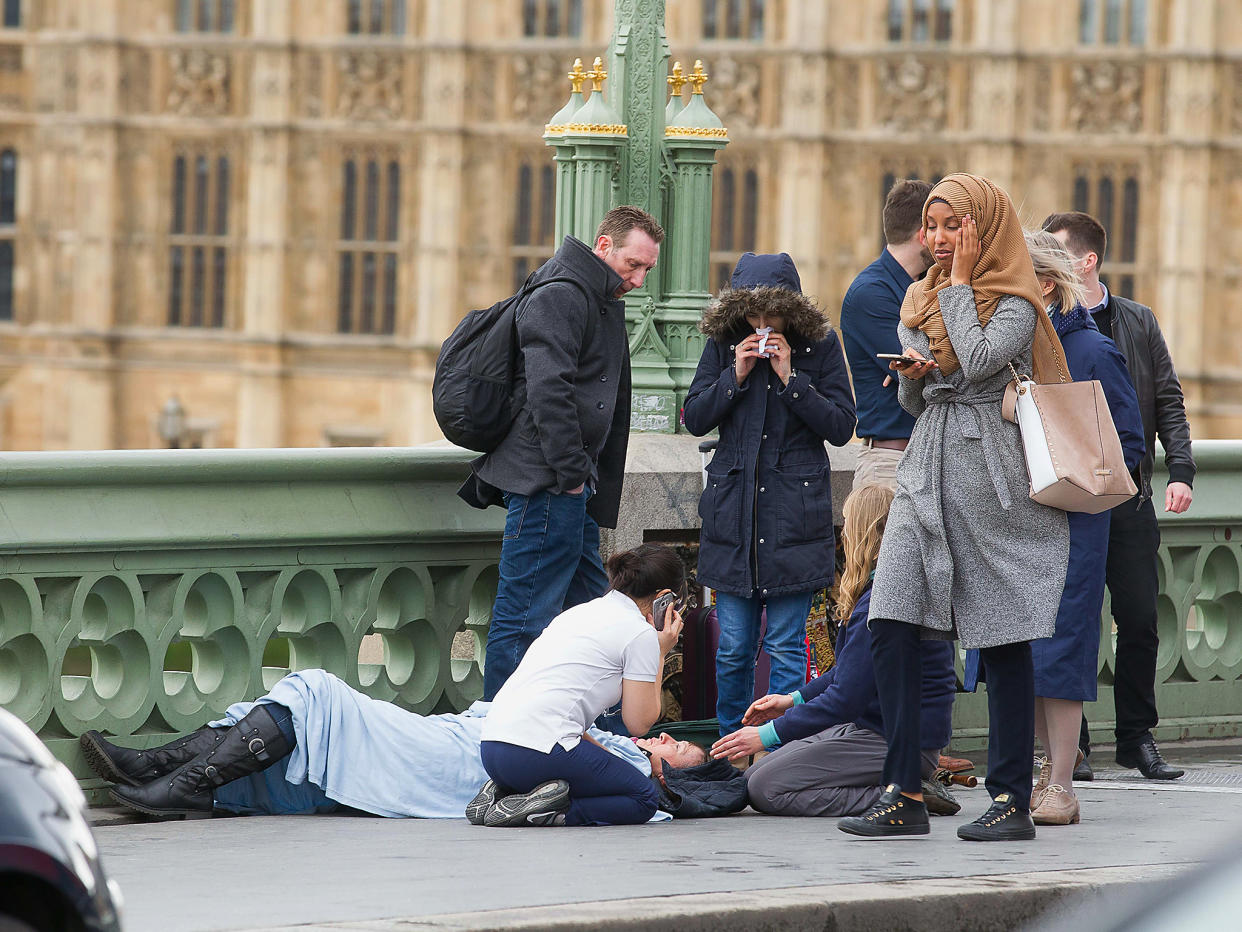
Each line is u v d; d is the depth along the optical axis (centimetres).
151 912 1344
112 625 1880
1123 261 15488
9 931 1056
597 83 2353
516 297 1980
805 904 1379
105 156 16462
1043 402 1647
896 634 1694
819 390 2083
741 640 2094
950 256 1672
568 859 1584
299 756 1836
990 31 15388
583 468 1936
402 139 16225
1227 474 2556
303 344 16475
